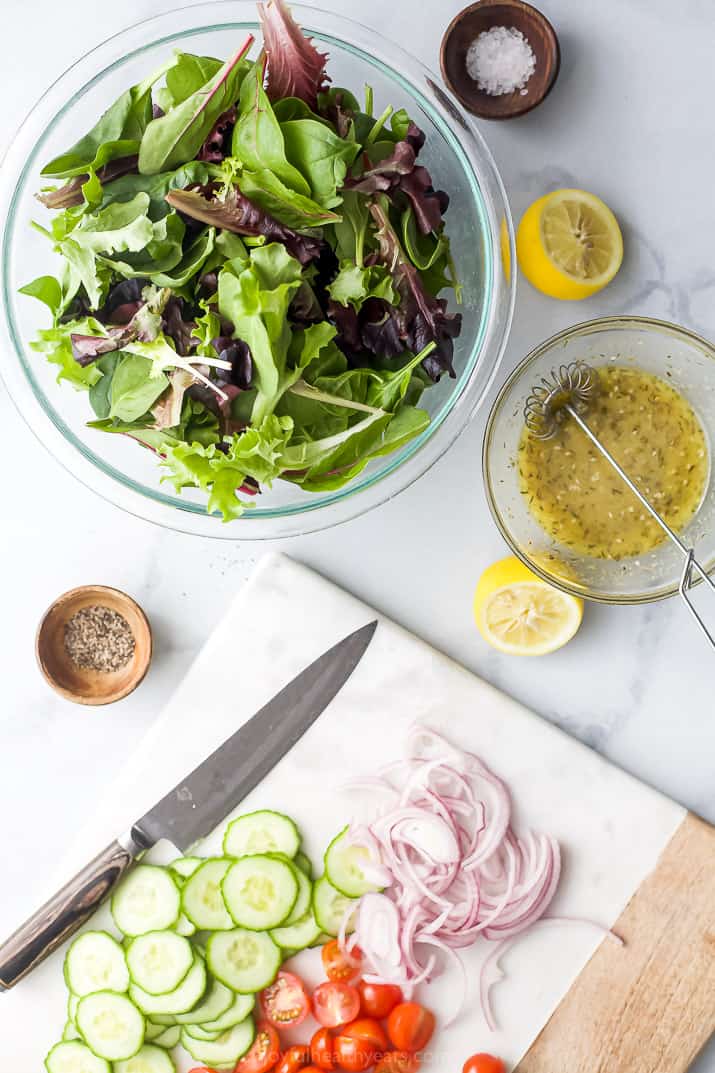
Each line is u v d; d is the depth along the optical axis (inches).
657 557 30.4
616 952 31.1
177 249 26.0
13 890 32.0
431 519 31.6
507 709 31.4
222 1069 31.2
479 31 30.3
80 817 32.1
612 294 31.3
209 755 31.7
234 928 31.2
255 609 31.7
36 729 32.1
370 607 31.6
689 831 31.1
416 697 31.5
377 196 26.6
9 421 31.6
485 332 28.8
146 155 26.2
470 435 31.4
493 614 30.8
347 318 26.7
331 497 28.8
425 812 31.2
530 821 31.4
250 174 25.6
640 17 31.0
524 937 31.4
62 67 31.2
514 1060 31.0
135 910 31.3
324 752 31.7
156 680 31.9
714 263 31.2
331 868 31.3
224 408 26.2
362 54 28.5
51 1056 31.3
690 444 30.2
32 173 28.9
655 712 31.5
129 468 30.0
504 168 31.2
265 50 26.2
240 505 26.3
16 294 29.5
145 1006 31.1
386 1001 31.1
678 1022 30.8
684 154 31.1
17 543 31.9
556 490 30.2
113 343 26.0
